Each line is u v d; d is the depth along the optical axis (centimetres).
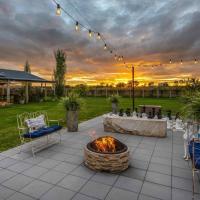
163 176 369
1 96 2095
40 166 410
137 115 843
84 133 706
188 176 370
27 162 431
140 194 308
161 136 654
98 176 366
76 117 734
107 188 324
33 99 2144
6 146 545
